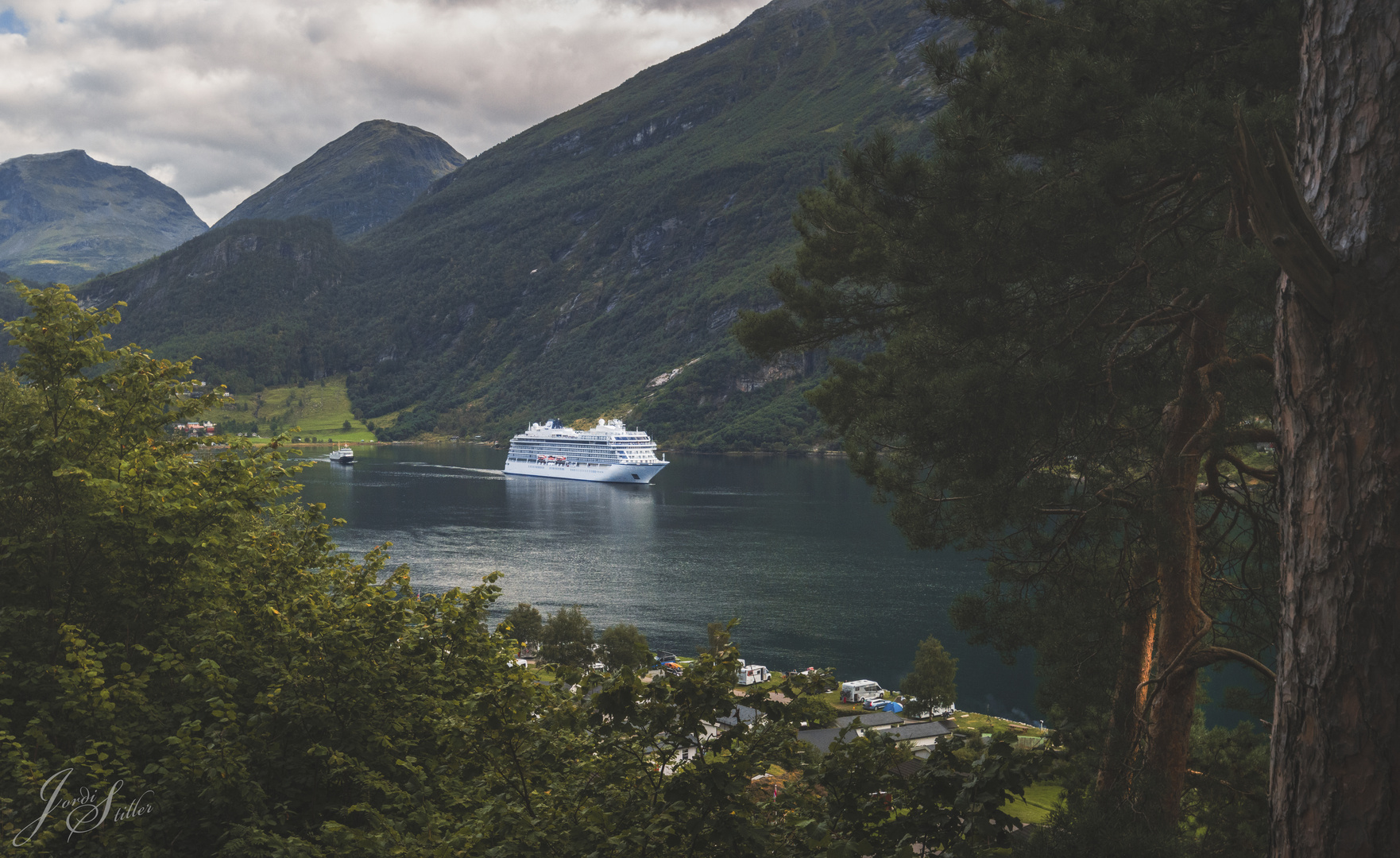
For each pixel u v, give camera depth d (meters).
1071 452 10.89
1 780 8.91
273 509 13.37
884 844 6.36
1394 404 3.48
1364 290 3.55
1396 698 3.41
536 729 7.13
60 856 8.36
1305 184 3.95
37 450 10.66
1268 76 9.26
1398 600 3.44
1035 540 12.01
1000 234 10.46
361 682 9.49
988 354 10.84
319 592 10.49
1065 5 11.05
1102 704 11.48
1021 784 6.17
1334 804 3.52
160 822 8.45
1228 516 11.75
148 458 10.92
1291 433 3.91
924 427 11.11
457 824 7.61
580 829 6.32
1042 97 10.15
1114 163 9.05
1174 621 9.89
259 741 9.01
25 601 10.91
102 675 10.35
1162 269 9.47
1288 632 3.84
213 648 10.30
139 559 11.16
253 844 7.91
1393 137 3.54
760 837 6.05
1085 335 10.91
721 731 6.54
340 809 8.48
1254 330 9.38
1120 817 7.61
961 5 11.75
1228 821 9.52
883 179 11.26
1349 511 3.56
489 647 10.65
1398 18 3.54
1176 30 9.48
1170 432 10.18
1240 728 11.80
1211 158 8.34
